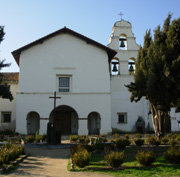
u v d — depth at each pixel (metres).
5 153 9.88
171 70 13.05
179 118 28.31
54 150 15.00
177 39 13.19
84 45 27.14
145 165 9.46
